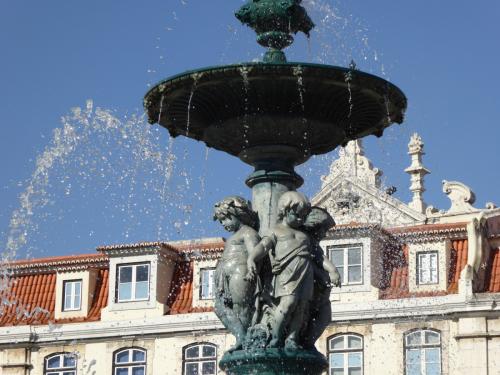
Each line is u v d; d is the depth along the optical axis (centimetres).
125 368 3994
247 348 1260
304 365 1259
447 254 3812
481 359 3697
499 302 3706
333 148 1366
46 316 4103
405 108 1345
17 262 4166
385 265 3859
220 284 1282
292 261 1267
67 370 4056
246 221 1300
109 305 4038
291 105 1283
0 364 4109
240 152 1341
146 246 4009
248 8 1340
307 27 1355
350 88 1269
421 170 4144
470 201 4053
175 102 1316
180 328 3944
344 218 4056
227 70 1245
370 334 3797
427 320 3762
